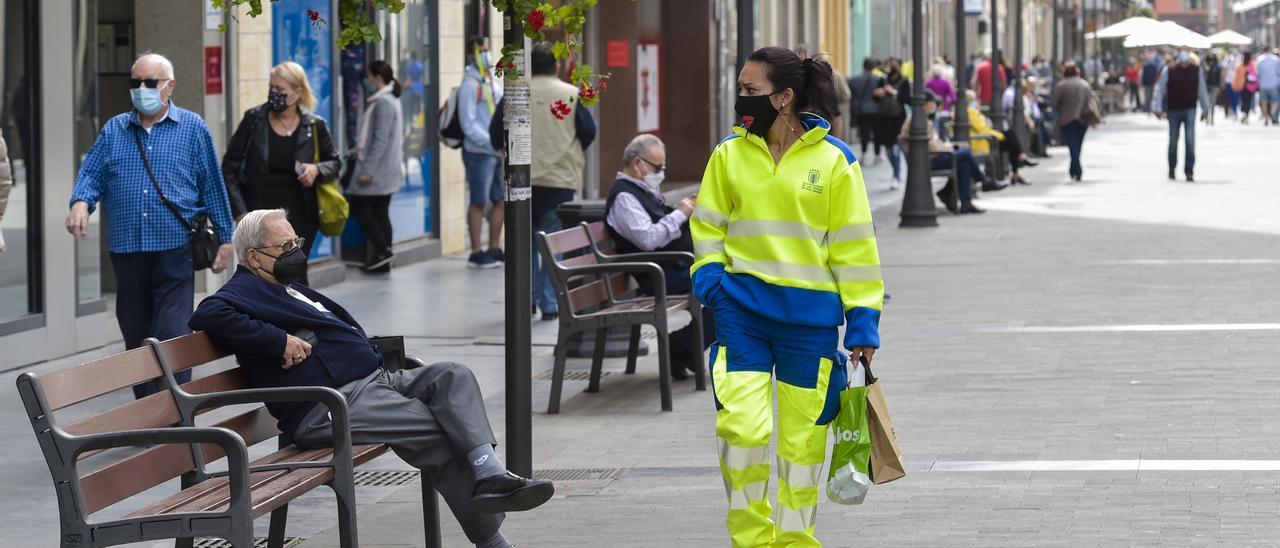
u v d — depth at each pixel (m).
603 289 25.20
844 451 14.04
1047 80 114.75
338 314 16.62
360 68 41.47
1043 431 21.41
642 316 23.84
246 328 15.48
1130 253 42.44
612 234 26.44
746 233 14.20
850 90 84.38
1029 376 25.53
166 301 22.75
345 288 37.91
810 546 14.35
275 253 16.06
